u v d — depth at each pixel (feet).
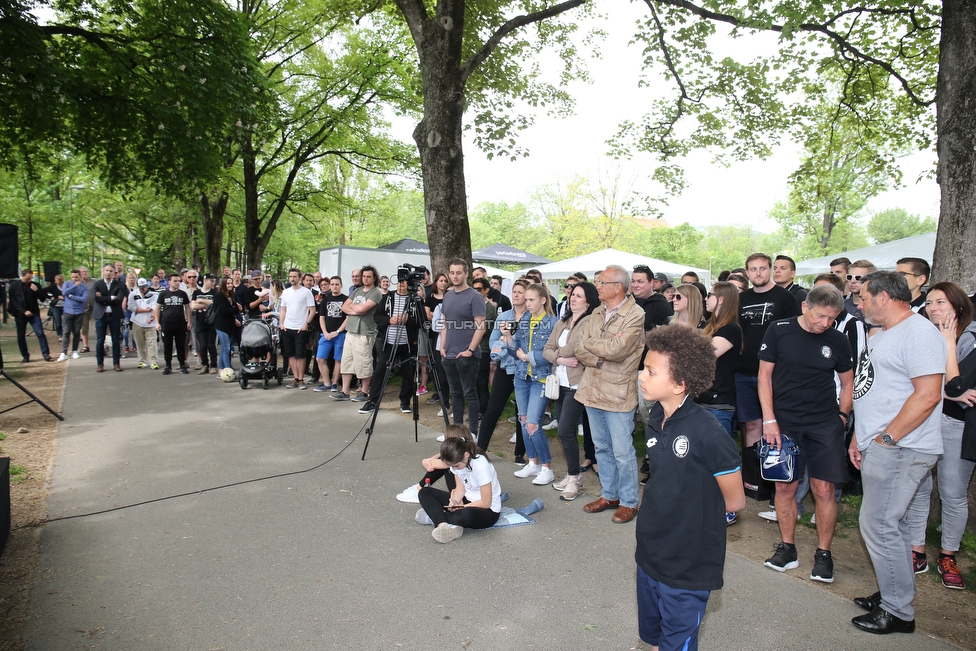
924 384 9.08
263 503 14.83
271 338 30.04
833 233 111.65
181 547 12.37
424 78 28.94
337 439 20.67
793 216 112.37
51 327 67.36
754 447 15.96
